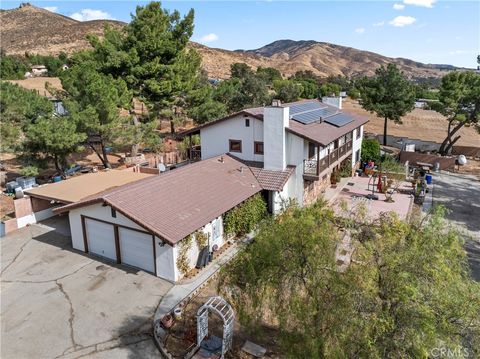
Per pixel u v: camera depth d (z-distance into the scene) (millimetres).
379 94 45812
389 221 10430
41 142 27391
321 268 9547
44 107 29844
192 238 17625
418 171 34938
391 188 30016
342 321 8414
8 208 25656
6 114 28922
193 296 15766
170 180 20578
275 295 10242
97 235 19062
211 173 22969
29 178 29000
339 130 27703
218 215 18797
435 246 9281
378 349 8086
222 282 11641
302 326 9352
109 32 35844
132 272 17656
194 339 12977
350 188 30547
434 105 42156
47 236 21828
